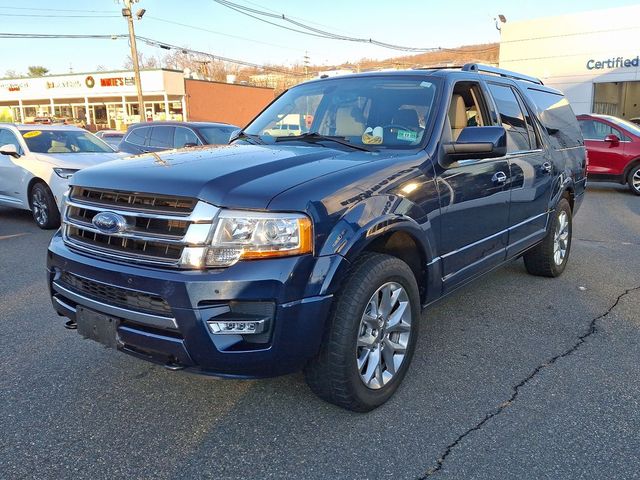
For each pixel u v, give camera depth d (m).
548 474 2.54
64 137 9.31
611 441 2.79
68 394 3.27
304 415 3.04
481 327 4.34
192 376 3.49
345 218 2.73
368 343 2.96
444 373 3.54
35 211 8.55
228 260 2.53
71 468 2.58
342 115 3.95
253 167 2.88
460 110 3.94
